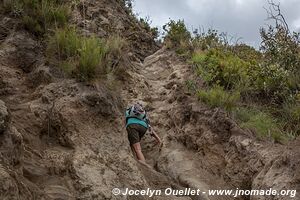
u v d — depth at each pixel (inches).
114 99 245.4
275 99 305.6
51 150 195.0
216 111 287.9
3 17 303.4
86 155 196.4
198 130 288.0
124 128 226.7
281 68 315.9
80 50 251.0
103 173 191.2
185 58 438.6
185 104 319.6
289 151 224.5
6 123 157.8
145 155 297.4
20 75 251.8
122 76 363.6
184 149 285.6
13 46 270.4
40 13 304.8
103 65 253.1
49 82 238.5
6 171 143.1
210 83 342.6
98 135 211.8
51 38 272.2
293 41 335.9
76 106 217.9
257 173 236.4
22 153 172.2
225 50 421.4
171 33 496.7
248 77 331.0
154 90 382.6
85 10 428.1
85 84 233.3
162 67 446.3
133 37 508.4
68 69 243.9
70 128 206.5
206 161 267.3
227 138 272.4
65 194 171.5
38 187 167.0
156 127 326.0
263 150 244.4
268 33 347.6
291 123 271.6
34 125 205.3
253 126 268.5
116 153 207.5
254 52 414.6
